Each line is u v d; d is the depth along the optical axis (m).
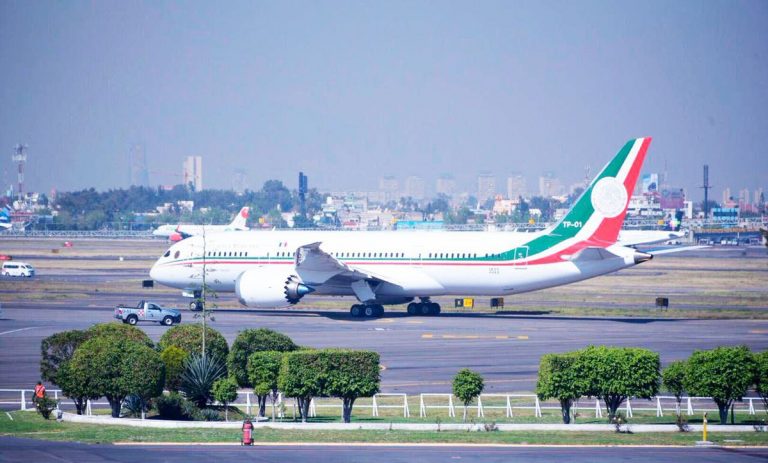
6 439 114.00
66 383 134.38
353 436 117.44
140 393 132.50
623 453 107.56
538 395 134.50
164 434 118.19
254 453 106.31
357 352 133.75
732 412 132.50
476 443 113.06
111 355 133.50
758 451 109.12
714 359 132.38
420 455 105.75
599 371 132.00
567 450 109.31
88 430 121.44
